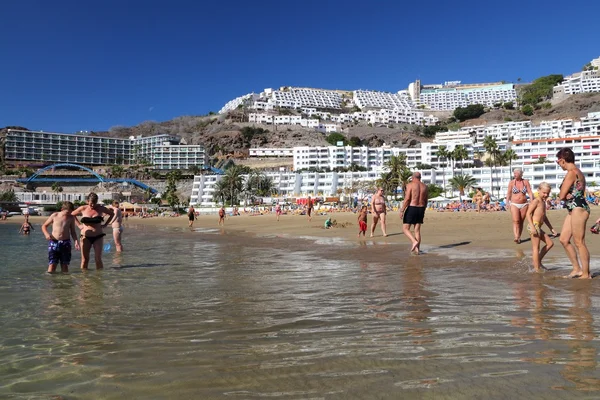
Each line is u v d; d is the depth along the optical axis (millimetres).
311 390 2721
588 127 176500
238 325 4379
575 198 6668
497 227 18797
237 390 2762
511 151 112438
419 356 3270
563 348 3322
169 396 2715
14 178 182375
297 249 13422
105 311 5168
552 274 7023
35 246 18344
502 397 2525
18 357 3508
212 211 98188
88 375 3102
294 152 170125
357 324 4273
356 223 30438
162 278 8047
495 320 4227
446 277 7012
